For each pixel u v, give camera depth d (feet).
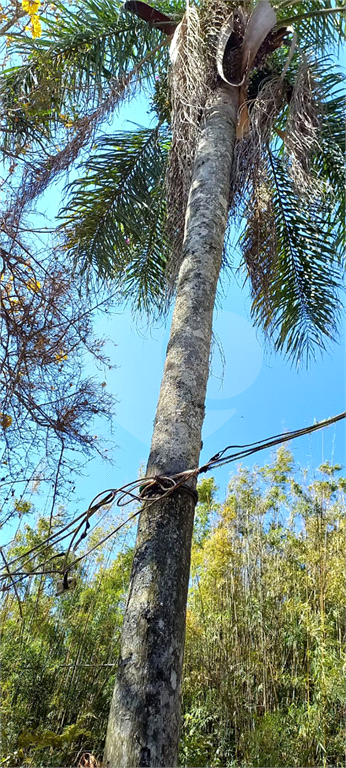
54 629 17.67
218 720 14.25
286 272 12.92
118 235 12.38
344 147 11.67
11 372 8.43
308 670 13.56
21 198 9.52
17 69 10.98
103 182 12.22
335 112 11.89
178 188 10.28
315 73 10.50
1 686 14.53
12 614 18.08
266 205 11.60
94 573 20.26
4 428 8.44
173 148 9.99
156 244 13.05
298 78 10.05
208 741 13.55
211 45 10.04
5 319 8.83
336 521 17.28
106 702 15.25
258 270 12.00
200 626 16.21
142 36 11.35
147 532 4.66
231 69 9.98
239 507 19.67
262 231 11.77
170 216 10.61
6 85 10.92
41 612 17.70
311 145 10.12
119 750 3.62
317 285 12.89
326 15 11.87
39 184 9.93
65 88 10.80
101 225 12.24
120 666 4.05
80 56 11.01
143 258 13.41
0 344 8.70
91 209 12.22
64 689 15.55
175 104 9.57
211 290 6.92
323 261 12.57
